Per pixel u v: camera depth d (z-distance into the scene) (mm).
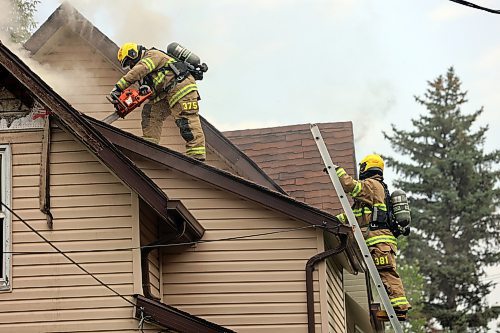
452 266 60844
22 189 14664
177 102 16984
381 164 16562
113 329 14180
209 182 16484
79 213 14633
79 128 14320
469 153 66000
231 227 16484
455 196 64125
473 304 60312
